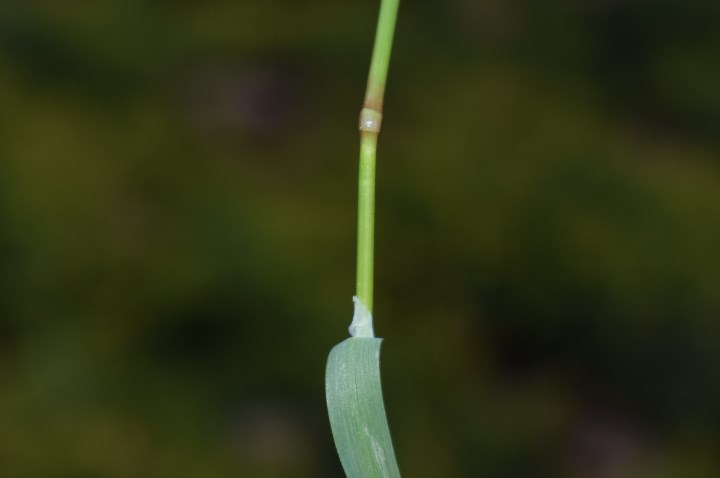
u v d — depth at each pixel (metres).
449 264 0.51
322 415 0.45
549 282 0.51
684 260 0.52
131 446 0.43
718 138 0.61
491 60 0.65
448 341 0.49
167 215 0.51
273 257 0.49
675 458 0.48
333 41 0.64
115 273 0.48
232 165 0.54
